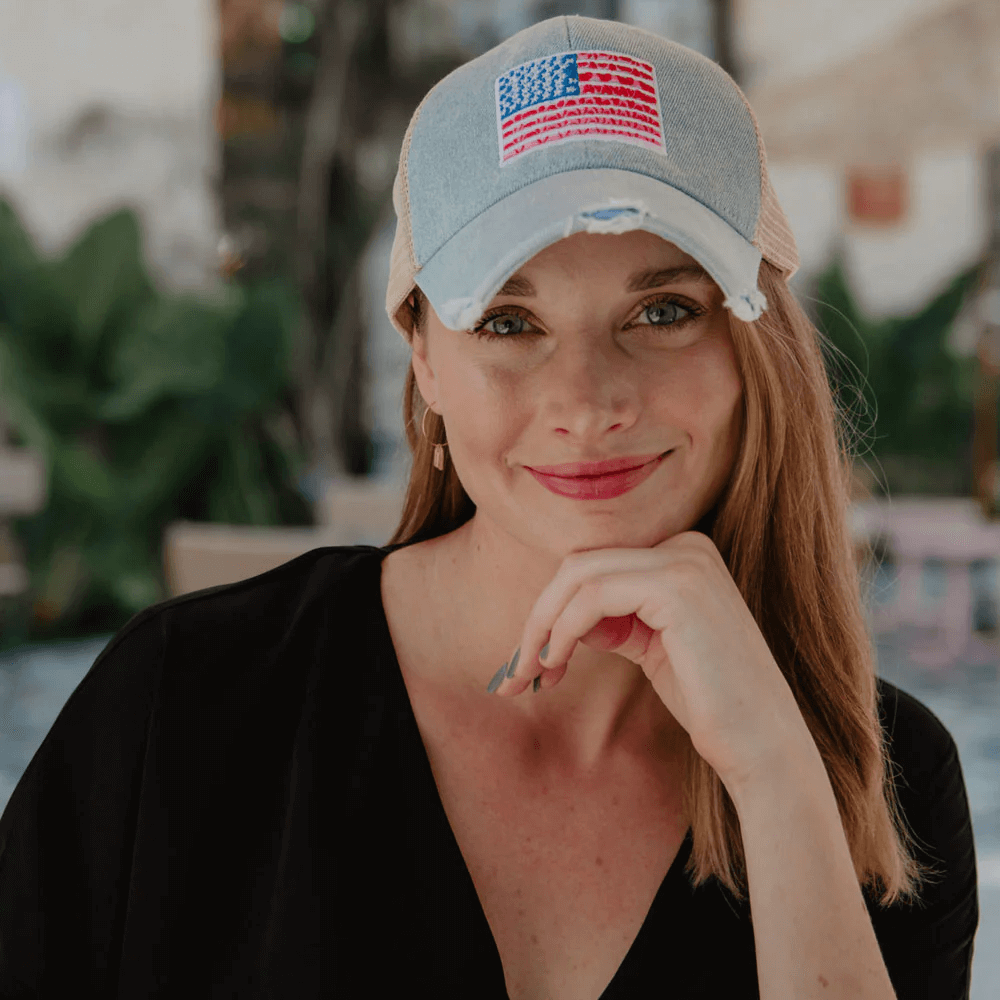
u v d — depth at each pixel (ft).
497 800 3.55
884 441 31.60
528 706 3.62
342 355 29.48
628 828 3.57
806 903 3.25
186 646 3.58
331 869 3.33
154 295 24.26
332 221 29.55
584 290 3.10
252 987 3.34
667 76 3.23
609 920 3.44
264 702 3.55
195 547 8.82
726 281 3.05
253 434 25.72
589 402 3.10
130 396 23.40
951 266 34.88
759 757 3.37
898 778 4.08
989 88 19.10
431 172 3.26
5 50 25.05
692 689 3.38
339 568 3.79
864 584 5.21
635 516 3.32
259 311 24.68
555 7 30.89
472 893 3.35
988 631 21.71
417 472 4.16
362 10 29.48
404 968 3.31
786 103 20.10
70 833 3.51
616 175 3.08
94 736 3.53
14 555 22.70
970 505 22.72
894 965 3.99
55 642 22.61
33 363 23.34
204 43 26.32
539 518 3.32
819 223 34.42
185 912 3.39
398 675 3.59
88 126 25.64
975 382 31.17
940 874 4.07
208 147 26.48
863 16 30.94
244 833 3.47
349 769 3.46
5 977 3.48
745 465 3.59
